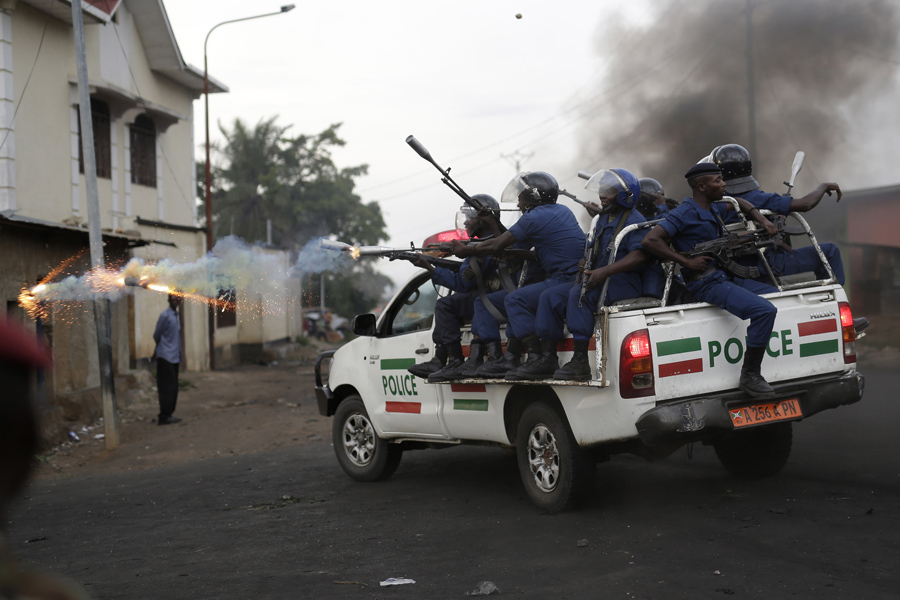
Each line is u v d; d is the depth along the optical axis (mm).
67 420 12250
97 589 4527
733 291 5055
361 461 7613
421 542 5113
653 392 4895
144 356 18609
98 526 6426
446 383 6320
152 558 5215
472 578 4270
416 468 8023
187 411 14336
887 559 4055
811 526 4723
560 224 5672
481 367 5805
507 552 4715
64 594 1002
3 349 923
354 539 5328
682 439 4988
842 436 7695
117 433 11031
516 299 5520
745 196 5879
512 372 5500
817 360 5453
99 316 10930
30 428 956
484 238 6160
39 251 11844
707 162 5324
